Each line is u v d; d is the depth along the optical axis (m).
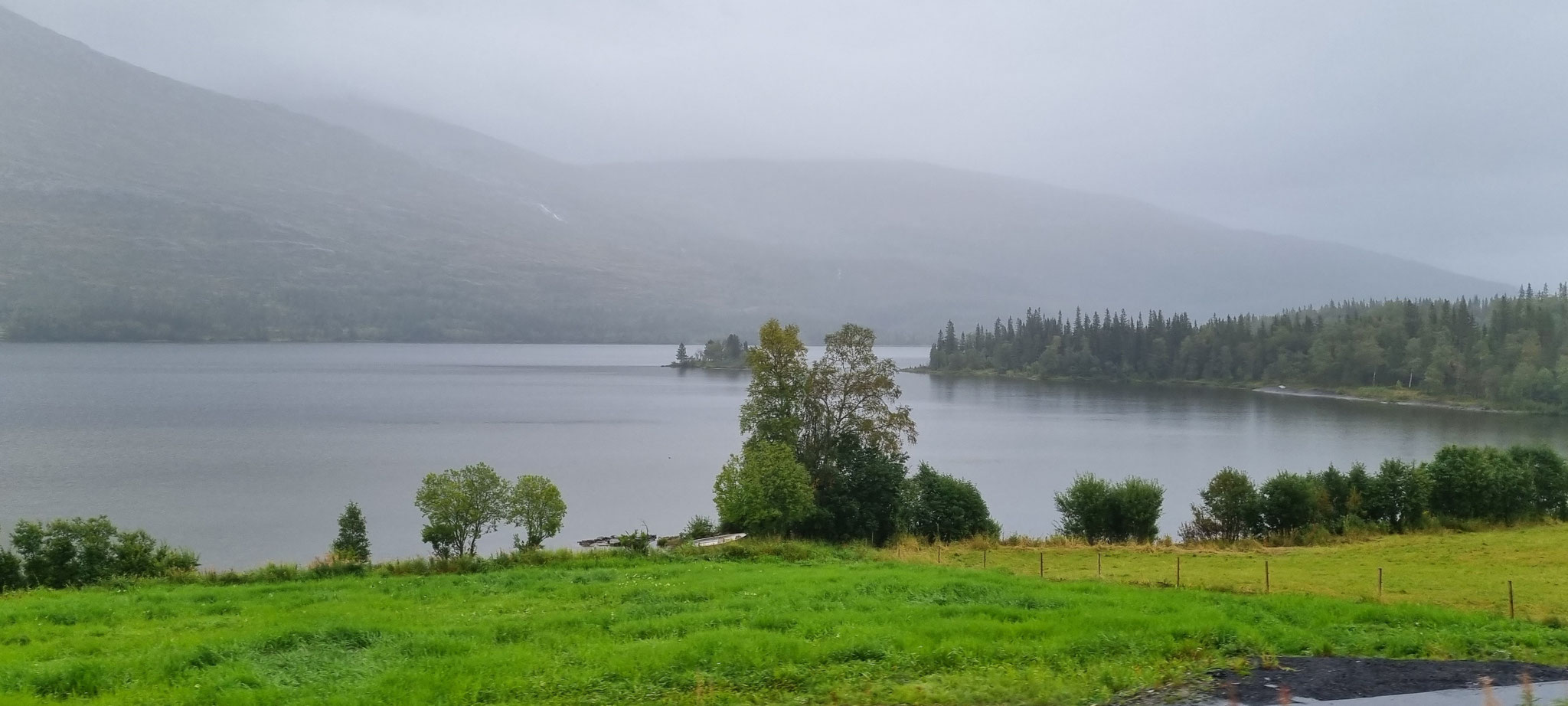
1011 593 28.19
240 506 90.38
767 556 40.94
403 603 27.56
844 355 69.44
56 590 34.62
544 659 18.98
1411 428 163.00
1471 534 55.91
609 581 32.03
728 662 18.47
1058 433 159.25
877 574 32.69
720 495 57.44
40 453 122.81
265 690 16.91
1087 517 58.03
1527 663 19.75
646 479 110.06
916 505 63.72
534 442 145.12
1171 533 80.88
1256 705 16.70
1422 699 17.09
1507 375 194.12
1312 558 45.78
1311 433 158.12
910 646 19.81
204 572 40.84
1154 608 25.47
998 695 16.77
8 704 16.39
